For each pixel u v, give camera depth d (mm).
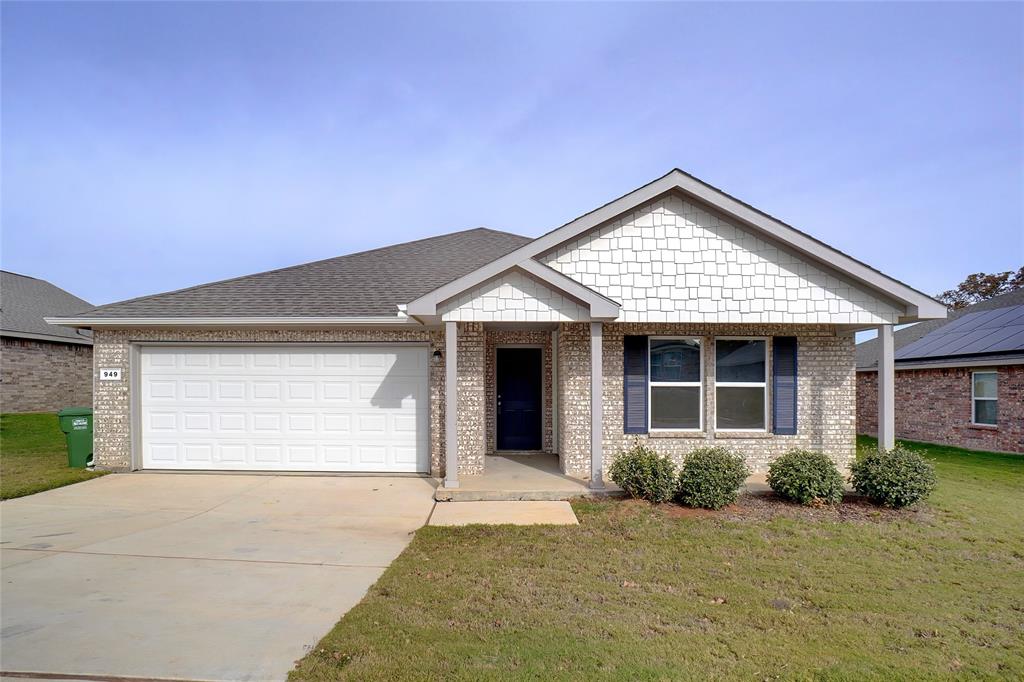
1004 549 6719
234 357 11039
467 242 15742
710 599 5199
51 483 9828
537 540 6887
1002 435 14523
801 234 9531
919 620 4801
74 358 21297
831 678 3848
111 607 4844
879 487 8453
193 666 3883
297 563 6020
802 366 10836
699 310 9781
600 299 9000
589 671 3859
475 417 10531
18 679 3725
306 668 3850
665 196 9852
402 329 10789
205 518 7844
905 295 9422
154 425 11086
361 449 10891
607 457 10625
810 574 5852
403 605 4926
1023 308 16734
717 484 8281
